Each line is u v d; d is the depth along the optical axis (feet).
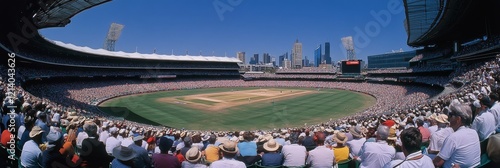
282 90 315.99
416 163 14.06
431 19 193.88
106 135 39.73
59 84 229.86
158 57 377.91
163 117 147.13
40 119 31.89
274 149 27.30
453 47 228.43
